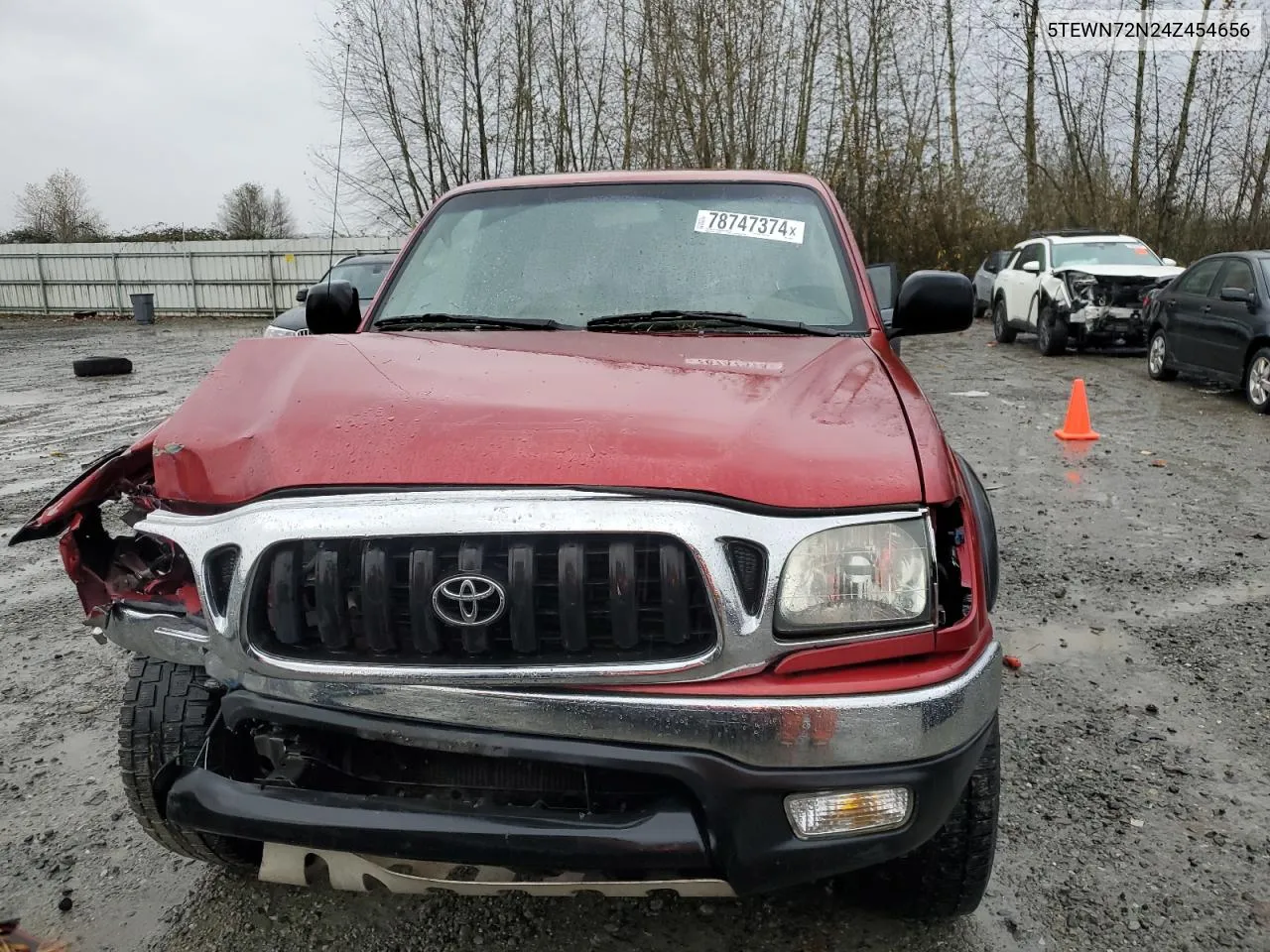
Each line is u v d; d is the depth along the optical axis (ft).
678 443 6.14
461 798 6.39
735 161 80.12
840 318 9.70
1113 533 18.58
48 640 14.11
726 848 5.92
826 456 6.19
